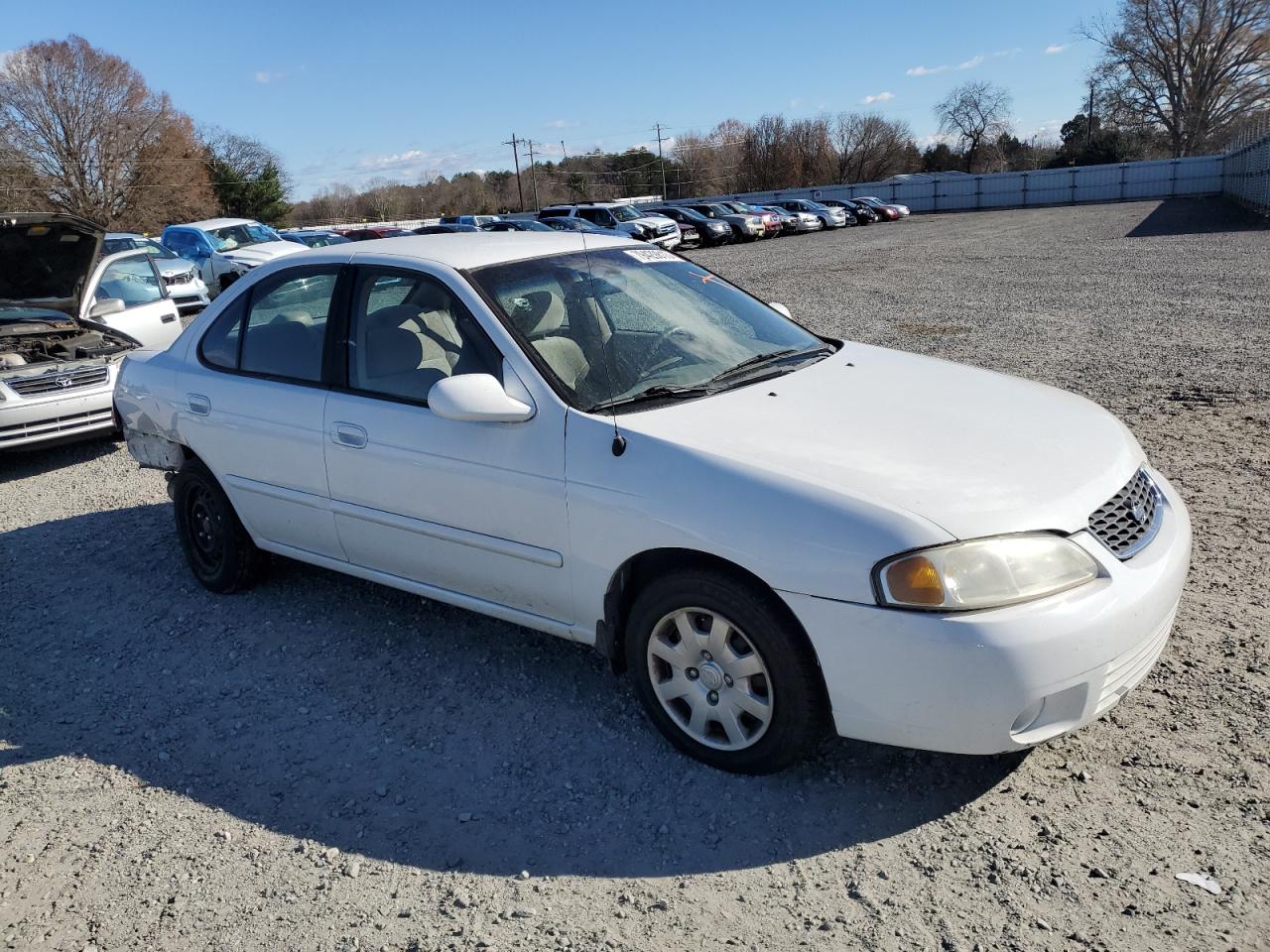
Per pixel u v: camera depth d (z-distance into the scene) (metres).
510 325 3.42
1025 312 12.12
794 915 2.44
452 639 4.09
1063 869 2.52
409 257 3.76
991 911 2.40
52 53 58.00
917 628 2.54
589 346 3.46
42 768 3.34
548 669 3.78
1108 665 2.65
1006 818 2.74
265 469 4.12
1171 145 71.56
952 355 9.54
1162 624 2.83
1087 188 53.75
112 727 3.58
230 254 18.77
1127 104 70.00
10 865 2.84
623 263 4.02
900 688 2.61
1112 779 2.86
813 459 2.87
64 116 59.44
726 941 2.37
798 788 2.95
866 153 85.56
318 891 2.66
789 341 3.96
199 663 4.02
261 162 77.25
